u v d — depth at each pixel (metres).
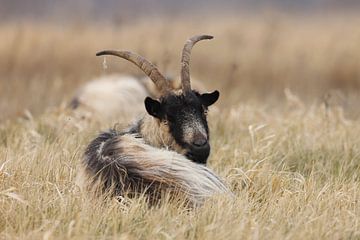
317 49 83.19
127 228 24.16
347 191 28.81
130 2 154.62
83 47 78.31
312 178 30.06
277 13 110.75
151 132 29.83
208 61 81.31
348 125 41.31
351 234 24.52
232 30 94.94
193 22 102.38
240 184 29.64
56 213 25.31
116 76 55.72
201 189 26.59
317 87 73.19
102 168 27.36
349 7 163.38
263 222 24.97
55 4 140.88
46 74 72.88
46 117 43.59
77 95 52.56
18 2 143.12
